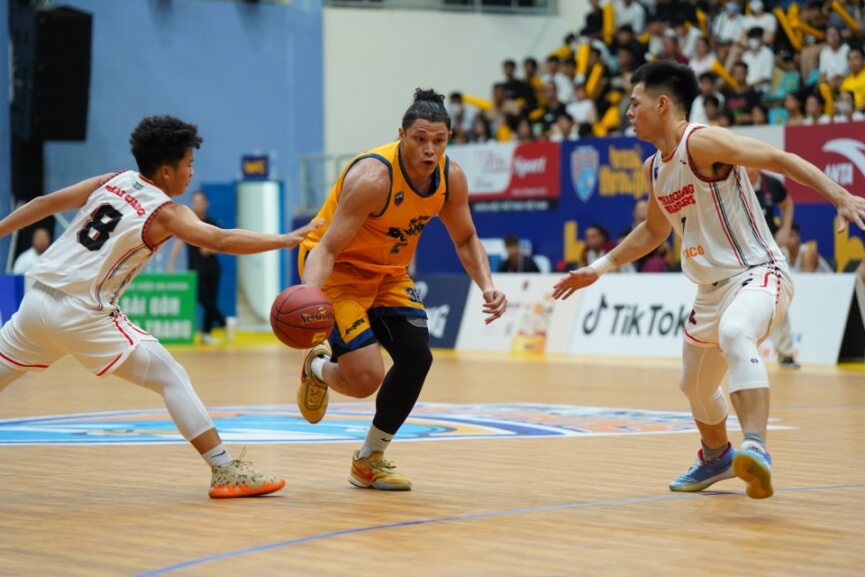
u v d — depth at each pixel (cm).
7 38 2078
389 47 2511
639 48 2078
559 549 447
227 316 2281
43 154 2253
